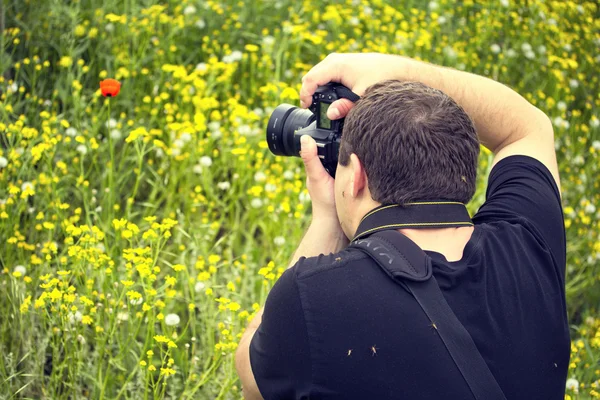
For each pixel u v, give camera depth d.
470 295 1.76
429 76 2.27
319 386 1.70
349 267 1.75
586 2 7.21
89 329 3.62
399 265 1.73
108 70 5.15
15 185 4.11
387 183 1.82
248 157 4.53
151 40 5.46
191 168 4.48
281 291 1.76
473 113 2.29
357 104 1.91
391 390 1.67
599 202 5.07
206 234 4.25
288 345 1.74
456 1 6.88
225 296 3.69
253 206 4.44
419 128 1.81
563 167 5.32
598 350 3.84
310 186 2.12
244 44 5.89
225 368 3.28
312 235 2.09
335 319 1.70
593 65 6.43
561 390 1.86
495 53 6.35
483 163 5.00
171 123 4.83
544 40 6.56
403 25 6.00
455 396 1.67
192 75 4.90
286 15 6.16
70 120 4.80
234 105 4.76
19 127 4.22
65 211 4.25
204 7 5.76
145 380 3.11
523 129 2.27
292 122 2.45
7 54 5.15
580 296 4.67
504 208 2.01
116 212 4.34
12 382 3.43
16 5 5.45
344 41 5.88
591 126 5.62
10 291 3.66
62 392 3.54
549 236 1.99
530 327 1.79
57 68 5.29
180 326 3.85
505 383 1.73
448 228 1.83
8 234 3.82
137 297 3.13
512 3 6.66
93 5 5.49
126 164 4.73
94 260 3.38
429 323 1.69
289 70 5.59
